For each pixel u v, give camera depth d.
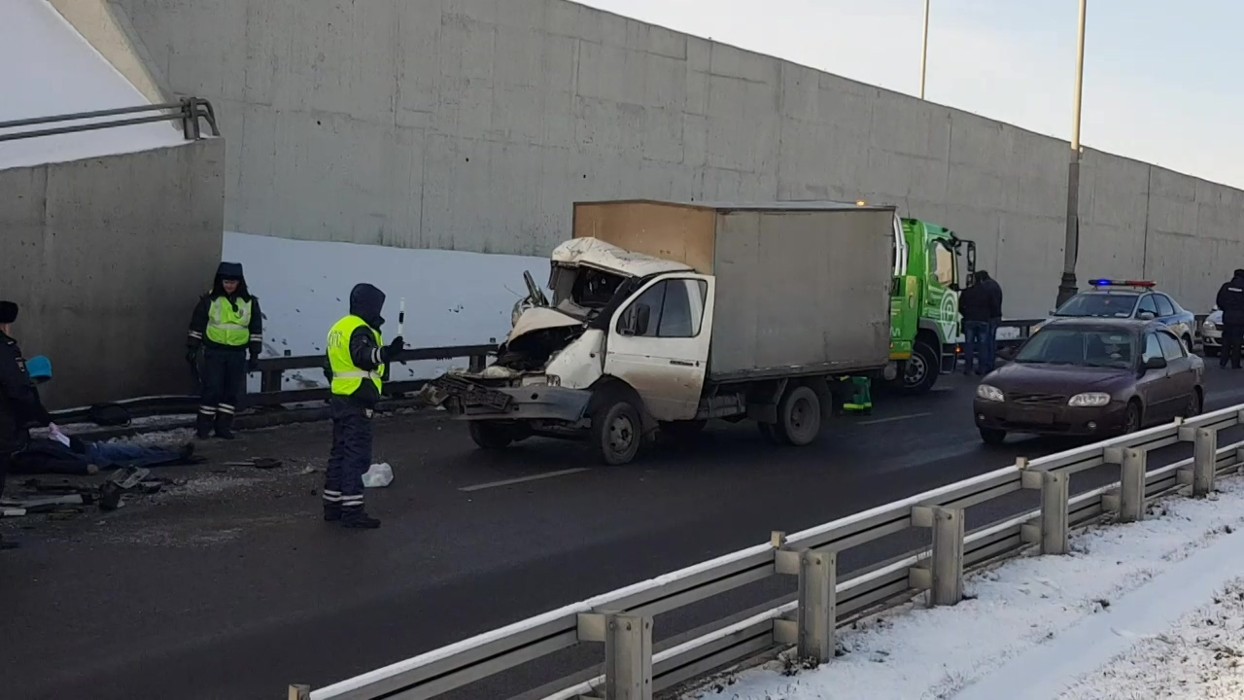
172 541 9.77
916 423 18.17
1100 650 7.04
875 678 6.31
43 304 14.77
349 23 24.52
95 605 7.99
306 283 22.48
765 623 6.55
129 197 15.65
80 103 17.48
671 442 15.70
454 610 8.07
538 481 12.70
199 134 16.94
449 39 26.38
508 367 13.98
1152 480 11.45
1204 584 8.55
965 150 41.38
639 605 5.72
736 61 32.94
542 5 28.14
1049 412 15.16
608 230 15.16
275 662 6.95
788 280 15.07
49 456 12.21
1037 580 8.38
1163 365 16.02
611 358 13.55
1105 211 48.88
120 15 19.02
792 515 11.32
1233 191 59.06
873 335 16.34
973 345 26.58
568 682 5.62
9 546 9.45
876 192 37.91
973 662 6.62
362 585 8.63
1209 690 6.29
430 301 24.06
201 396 14.79
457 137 26.75
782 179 34.62
